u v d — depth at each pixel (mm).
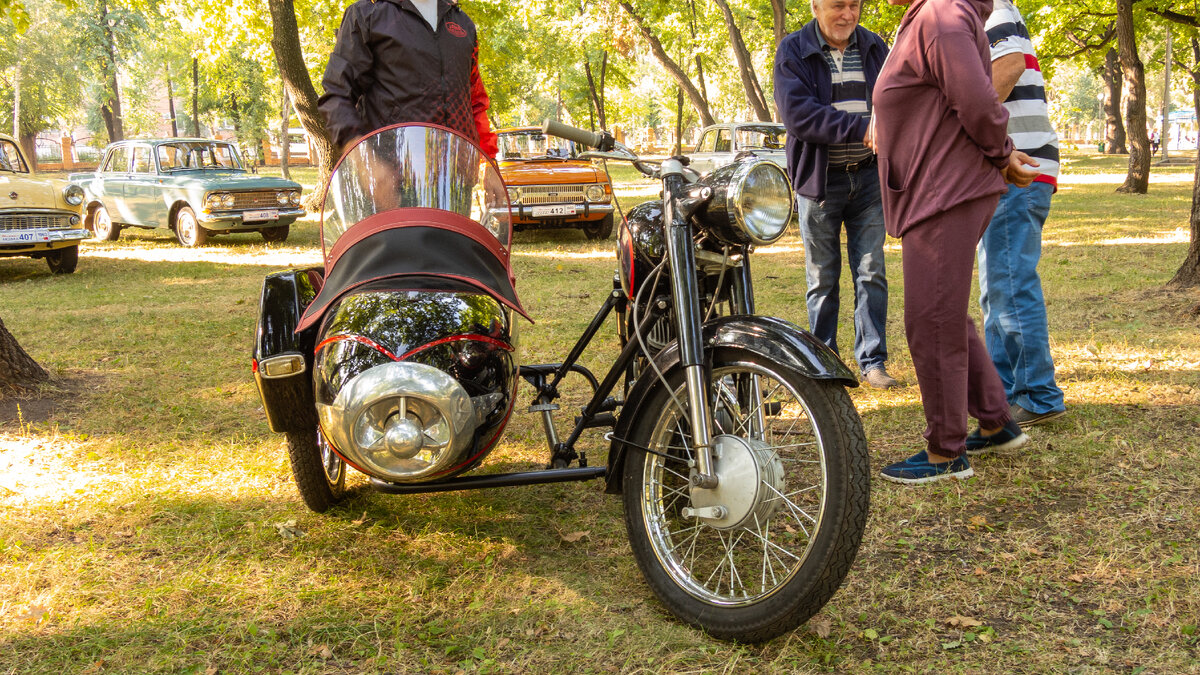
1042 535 2883
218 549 2975
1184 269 6707
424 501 3375
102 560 2906
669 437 2590
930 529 2971
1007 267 3746
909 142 2965
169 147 13953
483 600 2604
